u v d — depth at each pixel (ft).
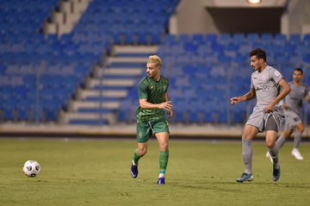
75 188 114.83
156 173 146.92
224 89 295.28
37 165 132.98
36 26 343.67
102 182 125.70
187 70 305.32
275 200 100.58
